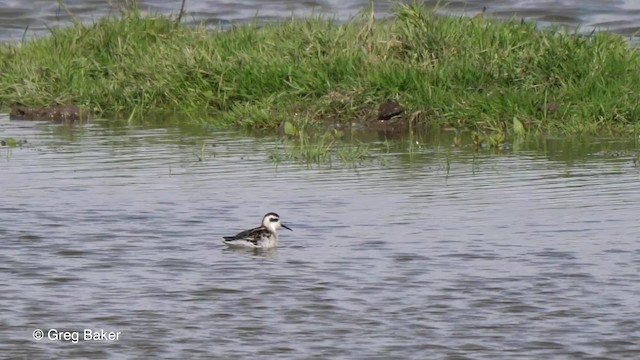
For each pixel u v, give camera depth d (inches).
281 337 419.2
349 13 1268.5
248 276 484.1
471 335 419.2
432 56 832.9
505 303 448.5
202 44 896.9
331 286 470.6
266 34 904.9
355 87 797.2
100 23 949.2
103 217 570.6
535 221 551.5
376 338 417.1
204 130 779.4
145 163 681.6
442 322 431.2
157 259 507.5
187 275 486.6
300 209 581.0
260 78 827.4
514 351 405.1
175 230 550.0
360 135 758.5
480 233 535.5
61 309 447.2
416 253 509.7
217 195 609.0
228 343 414.0
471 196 597.3
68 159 694.5
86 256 511.5
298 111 794.8
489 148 709.9
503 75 802.2
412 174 646.5
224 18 1259.8
